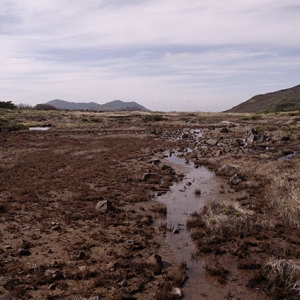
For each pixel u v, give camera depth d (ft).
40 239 31.50
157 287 23.18
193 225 36.01
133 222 37.06
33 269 24.79
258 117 263.90
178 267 26.37
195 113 365.61
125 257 27.73
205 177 63.05
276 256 28.04
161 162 80.07
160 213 40.83
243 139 129.49
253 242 31.14
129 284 23.36
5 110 294.25
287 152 88.33
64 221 36.68
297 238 31.76
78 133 158.51
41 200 44.86
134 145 111.86
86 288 22.48
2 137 135.33
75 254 27.81
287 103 602.03
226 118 284.82
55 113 298.56
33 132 161.17
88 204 43.60
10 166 69.51
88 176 60.85
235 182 56.08
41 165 71.97
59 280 23.48
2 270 24.56
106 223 36.11
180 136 147.02
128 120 248.11
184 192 51.52
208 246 29.99
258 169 64.34
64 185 54.03
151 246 30.58
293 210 36.47
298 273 23.81
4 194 48.34
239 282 24.23
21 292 21.59
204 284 23.94
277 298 21.94
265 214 38.88
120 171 66.28
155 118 260.42
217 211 38.24
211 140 117.19
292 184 48.42
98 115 287.07
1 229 33.91
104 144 113.39
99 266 25.99
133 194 49.47
